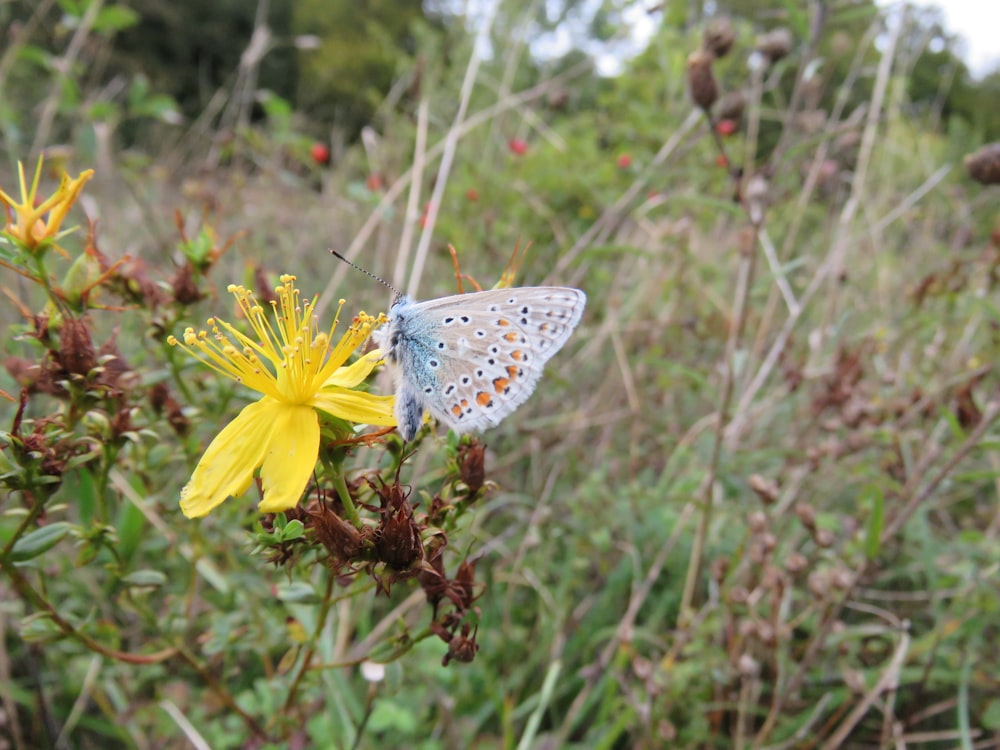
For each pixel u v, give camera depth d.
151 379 0.08
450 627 0.07
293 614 0.08
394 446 0.07
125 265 0.08
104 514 0.07
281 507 0.06
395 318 0.07
